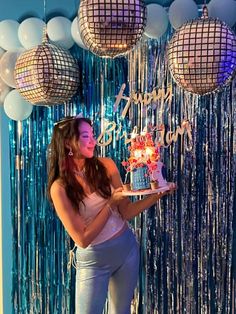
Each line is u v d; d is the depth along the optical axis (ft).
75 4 8.62
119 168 8.50
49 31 8.21
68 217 6.81
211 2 7.27
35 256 9.18
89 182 7.12
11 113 8.36
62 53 7.79
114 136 8.51
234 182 7.90
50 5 8.73
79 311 7.11
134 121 8.37
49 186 7.17
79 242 6.75
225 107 7.84
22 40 8.27
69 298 8.99
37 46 7.73
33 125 9.00
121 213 7.41
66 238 8.95
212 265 8.12
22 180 9.14
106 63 8.47
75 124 7.04
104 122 8.54
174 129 8.14
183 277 8.29
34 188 9.09
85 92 8.61
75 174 7.08
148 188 6.74
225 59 6.57
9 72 8.17
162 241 8.38
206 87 6.78
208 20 6.64
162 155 8.23
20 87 7.82
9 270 9.43
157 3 8.14
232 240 8.01
